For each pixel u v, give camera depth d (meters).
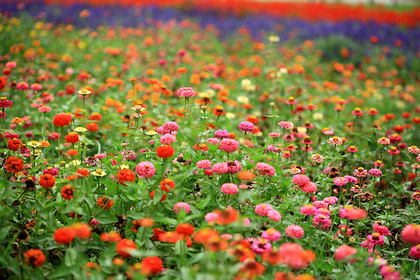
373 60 13.07
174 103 6.89
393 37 15.56
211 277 2.33
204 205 3.12
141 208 3.35
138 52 11.11
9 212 3.12
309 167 4.80
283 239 3.26
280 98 7.39
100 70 8.98
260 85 9.05
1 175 3.55
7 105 4.22
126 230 3.32
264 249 2.69
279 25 16.75
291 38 15.34
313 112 7.36
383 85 11.28
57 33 12.21
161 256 3.23
